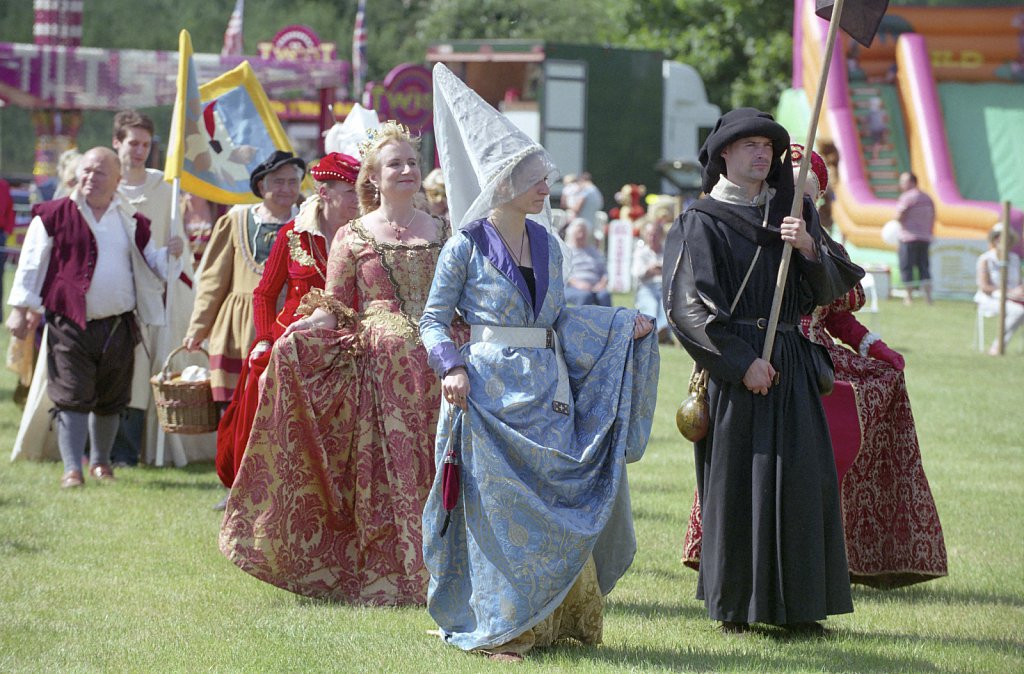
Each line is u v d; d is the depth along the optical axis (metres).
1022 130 46.09
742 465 8.11
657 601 9.16
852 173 42.84
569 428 7.68
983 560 10.59
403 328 9.25
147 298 12.77
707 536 8.20
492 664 7.39
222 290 12.33
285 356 9.12
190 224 16.33
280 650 7.71
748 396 8.09
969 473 14.27
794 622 8.11
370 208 9.74
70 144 36.38
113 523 11.15
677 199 30.66
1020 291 26.92
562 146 44.75
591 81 44.84
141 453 14.17
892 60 48.25
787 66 63.16
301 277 10.42
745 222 8.25
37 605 8.67
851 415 8.99
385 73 63.12
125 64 30.05
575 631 7.88
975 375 22.91
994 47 48.03
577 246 25.81
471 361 7.70
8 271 37.16
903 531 9.44
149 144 14.25
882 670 7.55
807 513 7.98
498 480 7.47
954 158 45.75
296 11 61.31
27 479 12.91
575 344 7.84
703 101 47.59
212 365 12.22
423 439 9.19
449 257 7.79
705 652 7.78
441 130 8.34
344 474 9.23
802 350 8.29
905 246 36.75
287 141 15.15
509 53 44.16
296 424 9.15
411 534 8.98
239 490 9.12
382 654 7.61
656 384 7.96
